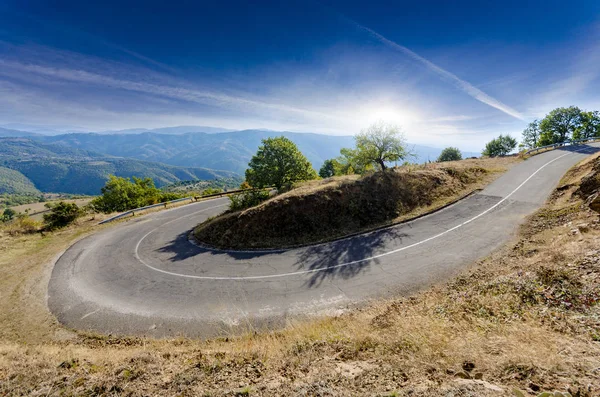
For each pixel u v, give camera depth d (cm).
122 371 556
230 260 1513
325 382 436
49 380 541
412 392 379
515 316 600
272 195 2580
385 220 1831
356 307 978
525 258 1043
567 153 3319
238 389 450
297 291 1127
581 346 439
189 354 670
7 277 1395
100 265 1529
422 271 1156
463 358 460
